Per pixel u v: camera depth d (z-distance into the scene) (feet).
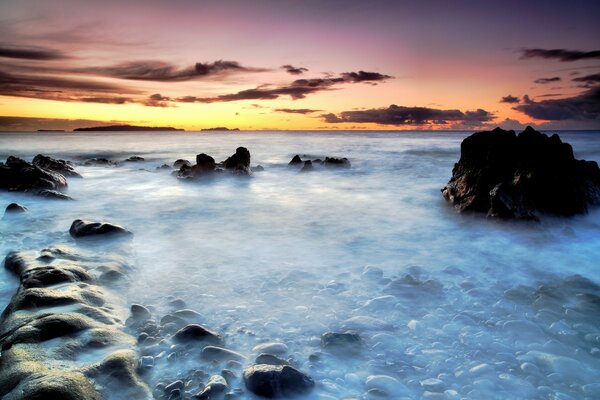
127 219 37.09
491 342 15.12
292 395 12.00
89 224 29.37
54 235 30.01
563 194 34.24
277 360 13.84
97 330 14.51
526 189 34.65
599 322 16.57
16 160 58.18
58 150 157.58
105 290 19.08
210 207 43.29
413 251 27.35
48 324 13.96
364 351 14.62
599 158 96.43
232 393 12.05
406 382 12.88
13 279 21.16
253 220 36.91
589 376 13.06
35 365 12.05
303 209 42.22
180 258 25.35
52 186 51.60
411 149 151.12
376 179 67.05
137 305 17.26
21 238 29.48
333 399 11.98
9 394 10.41
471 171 40.75
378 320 16.78
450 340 15.37
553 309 17.71
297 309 18.03
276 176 72.18
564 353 14.40
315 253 26.73
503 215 32.94
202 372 13.12
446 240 29.99
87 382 11.16
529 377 13.02
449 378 13.07
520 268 23.77
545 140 39.11
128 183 62.95
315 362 13.91
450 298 19.26
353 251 27.30
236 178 67.26
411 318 17.13
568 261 24.95
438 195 49.49
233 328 16.29
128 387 11.91
